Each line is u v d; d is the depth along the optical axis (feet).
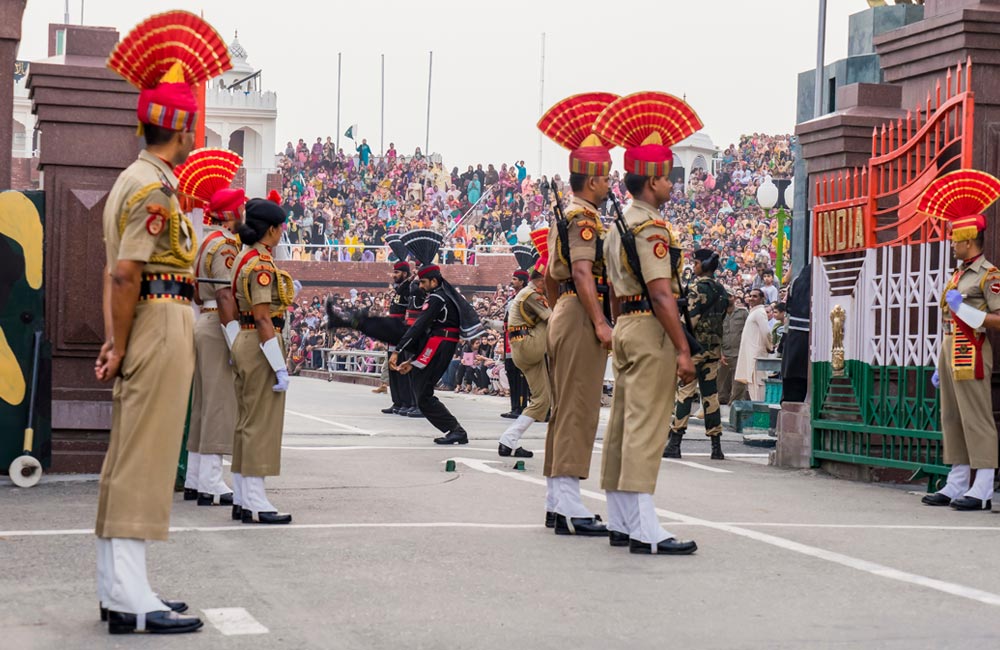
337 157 185.98
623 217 21.61
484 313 98.78
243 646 14.83
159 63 16.17
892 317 32.45
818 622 16.28
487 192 178.70
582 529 23.09
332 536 22.44
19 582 18.21
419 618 16.29
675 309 21.12
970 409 27.91
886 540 22.84
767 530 23.80
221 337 26.91
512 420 53.26
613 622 16.20
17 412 28.91
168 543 21.59
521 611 16.76
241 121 167.12
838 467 34.27
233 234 26.09
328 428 46.85
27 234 29.07
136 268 15.57
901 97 35.58
